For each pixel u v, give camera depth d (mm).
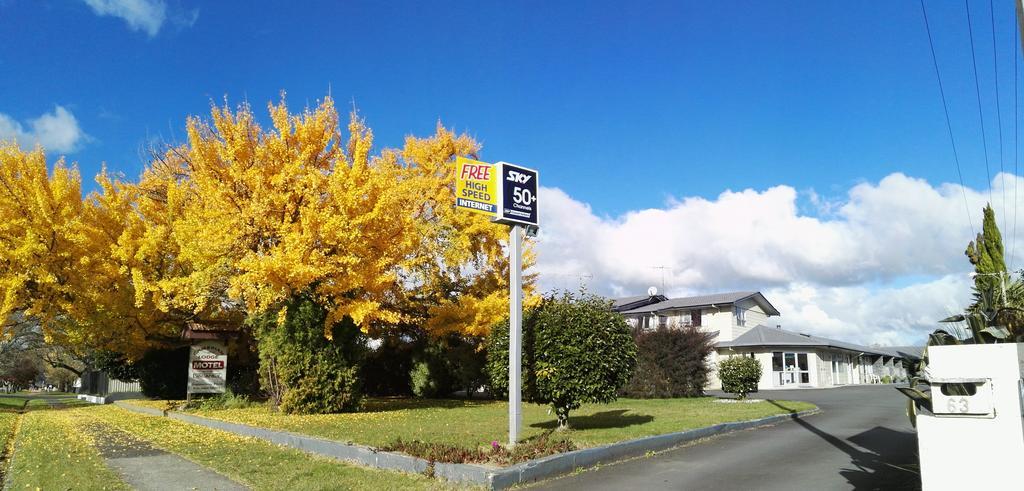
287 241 15852
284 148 17469
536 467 7945
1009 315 6703
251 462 9031
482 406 19094
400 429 12195
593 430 11633
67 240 19828
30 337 35250
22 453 10156
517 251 10039
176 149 23250
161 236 19500
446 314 20562
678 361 24891
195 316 21922
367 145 16641
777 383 35750
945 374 4824
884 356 53562
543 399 11469
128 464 9031
